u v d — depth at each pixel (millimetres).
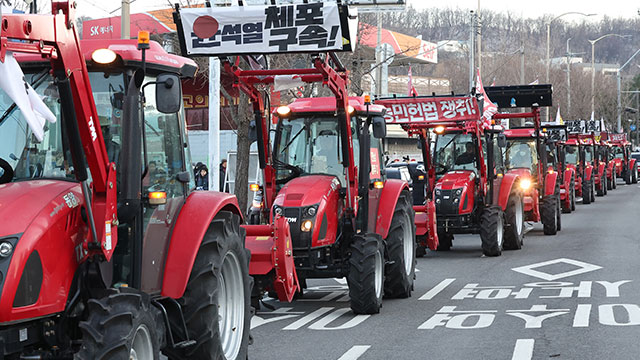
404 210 12328
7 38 4969
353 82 22734
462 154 17953
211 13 9141
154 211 6641
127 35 15219
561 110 74562
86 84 5641
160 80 6164
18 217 5387
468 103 15664
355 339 9297
